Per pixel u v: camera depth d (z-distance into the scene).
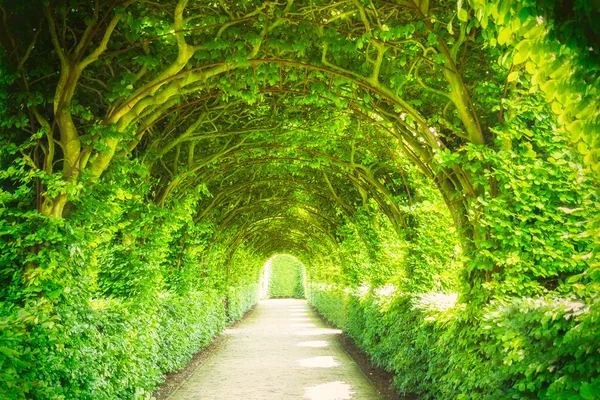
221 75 6.33
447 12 4.91
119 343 5.43
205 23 5.19
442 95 5.72
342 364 10.84
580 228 4.40
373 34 5.25
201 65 5.75
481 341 4.52
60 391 3.86
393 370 9.16
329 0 5.25
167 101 6.51
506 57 2.53
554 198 4.59
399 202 9.45
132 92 5.52
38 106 5.10
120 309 5.64
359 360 11.23
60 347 4.04
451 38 5.00
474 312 4.57
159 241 7.71
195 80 5.82
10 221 4.70
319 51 6.05
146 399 6.38
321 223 18.44
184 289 10.28
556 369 3.04
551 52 2.22
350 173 10.62
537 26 2.20
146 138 7.69
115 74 5.61
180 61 5.30
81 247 4.90
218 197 12.63
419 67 5.80
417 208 8.16
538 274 4.52
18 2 4.52
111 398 5.10
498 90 5.09
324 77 6.50
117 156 5.76
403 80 5.67
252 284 31.41
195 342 11.24
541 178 4.48
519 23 2.26
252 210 17.33
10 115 4.79
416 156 6.62
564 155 4.11
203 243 10.98
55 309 4.41
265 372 9.87
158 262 7.73
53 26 4.64
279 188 15.36
